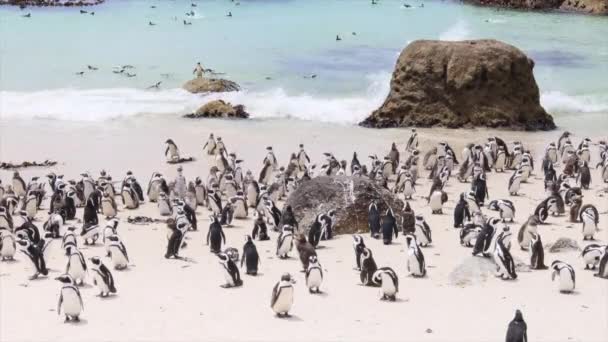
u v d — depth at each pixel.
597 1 102.62
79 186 39.91
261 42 81.31
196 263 31.81
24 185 40.78
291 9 99.75
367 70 70.56
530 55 77.12
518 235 33.72
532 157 49.22
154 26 88.12
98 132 53.16
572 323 26.03
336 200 36.47
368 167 47.50
